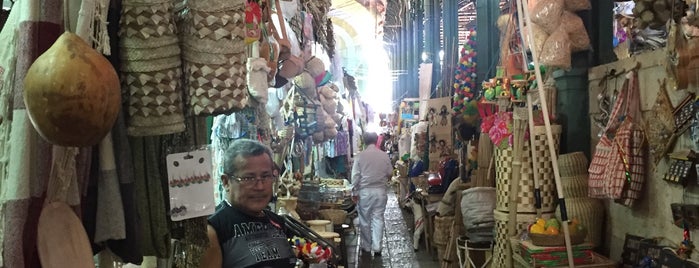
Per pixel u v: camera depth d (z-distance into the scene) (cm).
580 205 388
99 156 125
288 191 429
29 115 96
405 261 721
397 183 1358
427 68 1121
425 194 762
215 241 206
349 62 2319
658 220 320
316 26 473
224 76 133
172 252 180
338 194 569
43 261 105
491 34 700
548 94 432
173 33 129
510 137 424
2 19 130
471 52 730
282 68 310
